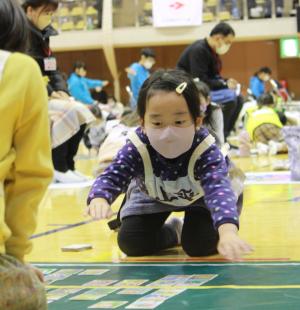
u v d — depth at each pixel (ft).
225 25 29.40
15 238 6.17
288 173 24.39
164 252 11.72
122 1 66.03
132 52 78.84
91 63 79.66
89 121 24.44
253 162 29.37
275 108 36.32
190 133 9.59
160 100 9.39
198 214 11.25
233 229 8.55
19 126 6.14
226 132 32.48
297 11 52.75
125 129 18.85
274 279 9.07
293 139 21.95
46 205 18.84
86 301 8.32
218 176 9.55
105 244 12.73
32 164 6.17
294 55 73.61
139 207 11.40
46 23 21.17
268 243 11.91
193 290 8.65
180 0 64.59
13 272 5.98
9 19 6.15
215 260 10.69
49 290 8.97
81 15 66.74
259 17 64.80
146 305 8.01
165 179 10.37
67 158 24.86
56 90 24.22
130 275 9.81
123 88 79.20
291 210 15.76
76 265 10.75
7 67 6.06
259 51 78.33
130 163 10.21
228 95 30.76
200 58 29.37
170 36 65.57
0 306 5.86
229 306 7.81
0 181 6.04
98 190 9.84
